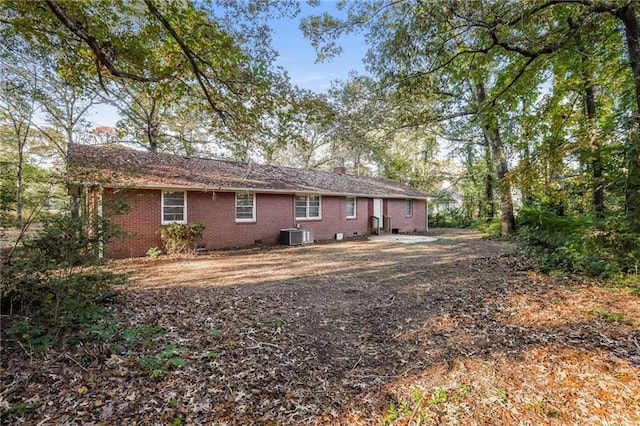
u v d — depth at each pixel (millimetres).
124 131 15289
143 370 2963
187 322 4160
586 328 3779
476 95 13523
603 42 7441
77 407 2445
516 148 9727
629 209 5680
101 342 3314
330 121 5465
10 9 3994
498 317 4285
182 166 12664
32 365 2855
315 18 6930
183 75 4895
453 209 27406
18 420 2275
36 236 3633
